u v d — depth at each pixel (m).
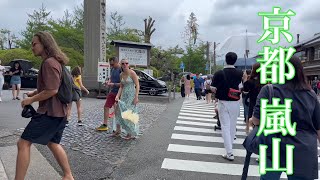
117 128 7.28
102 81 16.69
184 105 16.66
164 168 5.35
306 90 2.92
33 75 25.33
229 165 5.64
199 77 21.48
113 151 6.14
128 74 6.94
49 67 3.66
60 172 4.82
